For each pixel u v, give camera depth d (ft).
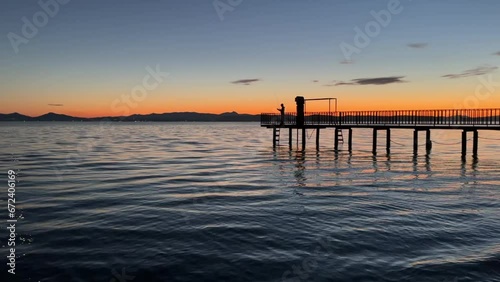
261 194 52.65
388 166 83.71
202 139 227.40
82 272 25.73
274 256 28.71
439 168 79.87
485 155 111.14
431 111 97.40
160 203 46.83
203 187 58.59
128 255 28.84
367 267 26.45
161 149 144.46
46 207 44.27
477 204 45.16
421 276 24.89
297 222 37.88
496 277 24.64
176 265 27.02
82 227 35.96
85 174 73.67
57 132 334.85
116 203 46.70
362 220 38.34
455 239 32.12
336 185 59.47
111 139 220.43
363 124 112.16
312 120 123.13
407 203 45.98
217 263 27.40
